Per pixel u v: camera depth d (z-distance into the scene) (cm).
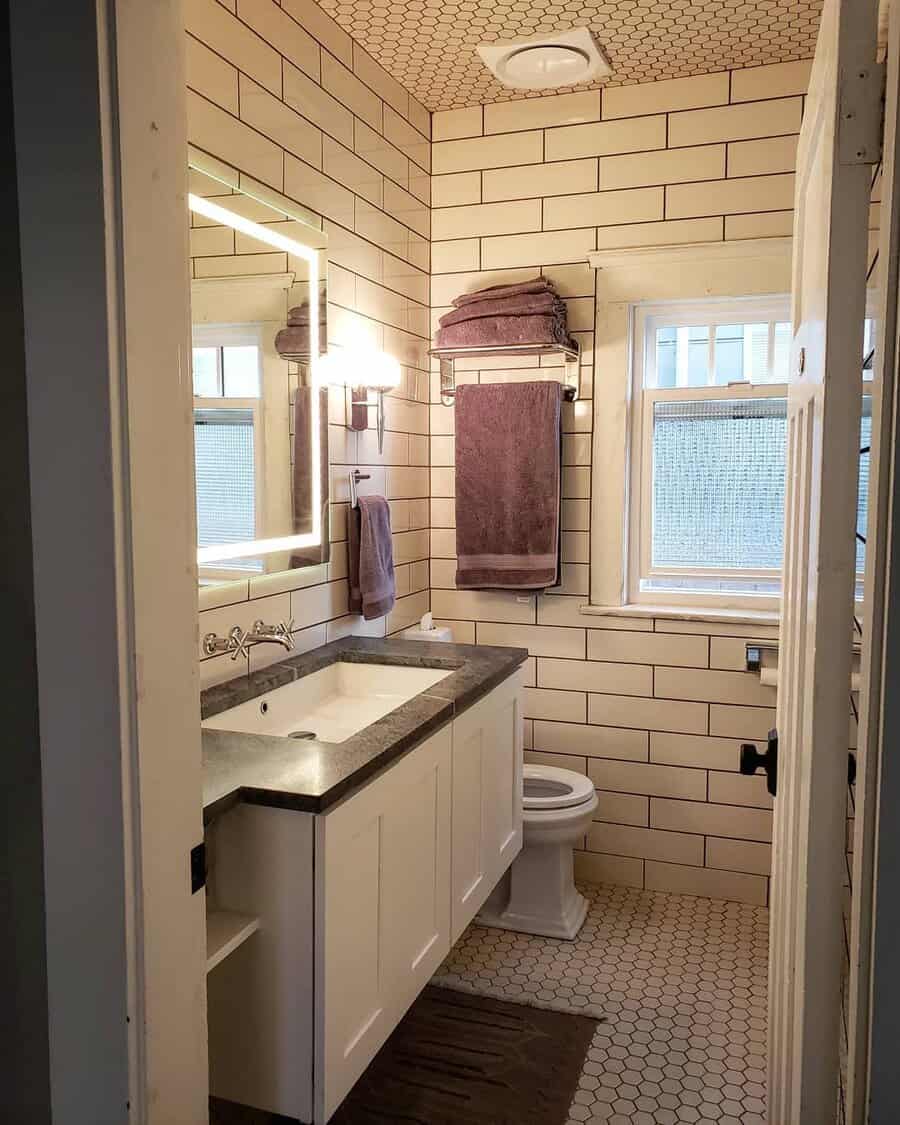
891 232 74
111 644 96
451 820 206
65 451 96
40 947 105
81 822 99
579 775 293
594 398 305
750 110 281
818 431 97
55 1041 103
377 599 262
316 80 238
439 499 324
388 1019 173
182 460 104
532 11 241
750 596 302
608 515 307
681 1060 216
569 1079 209
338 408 255
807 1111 97
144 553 98
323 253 243
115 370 94
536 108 303
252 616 219
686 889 305
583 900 294
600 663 310
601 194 299
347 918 154
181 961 107
